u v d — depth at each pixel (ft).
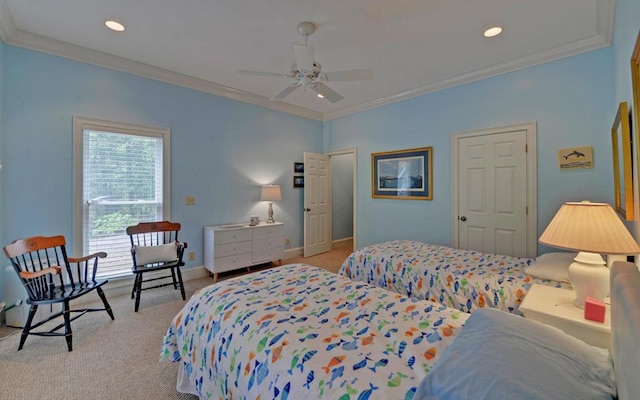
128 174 10.90
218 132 13.37
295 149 16.66
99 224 10.30
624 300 2.68
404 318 4.45
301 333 4.00
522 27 8.32
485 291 6.82
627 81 6.16
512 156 10.77
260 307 4.83
